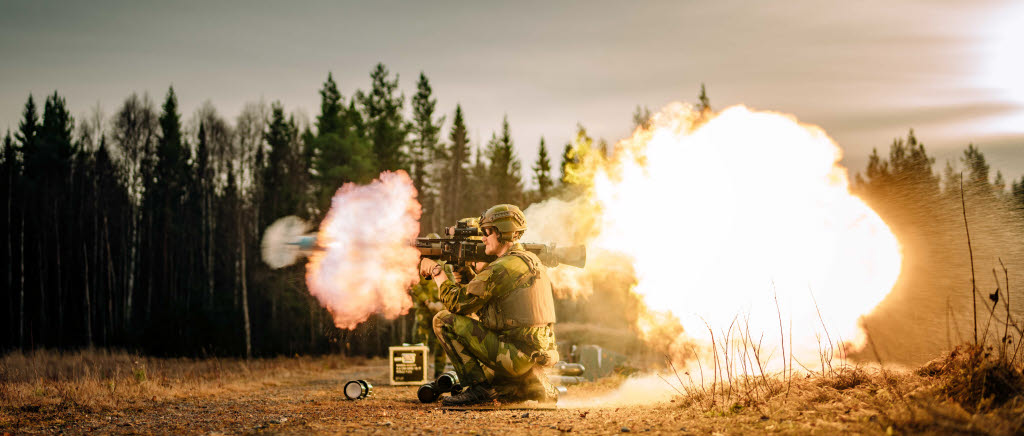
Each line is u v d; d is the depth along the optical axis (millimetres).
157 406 6766
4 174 38969
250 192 38250
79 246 38688
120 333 33688
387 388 8727
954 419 3576
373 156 41562
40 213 39062
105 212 38000
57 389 7863
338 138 36656
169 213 40500
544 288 5934
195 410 6371
